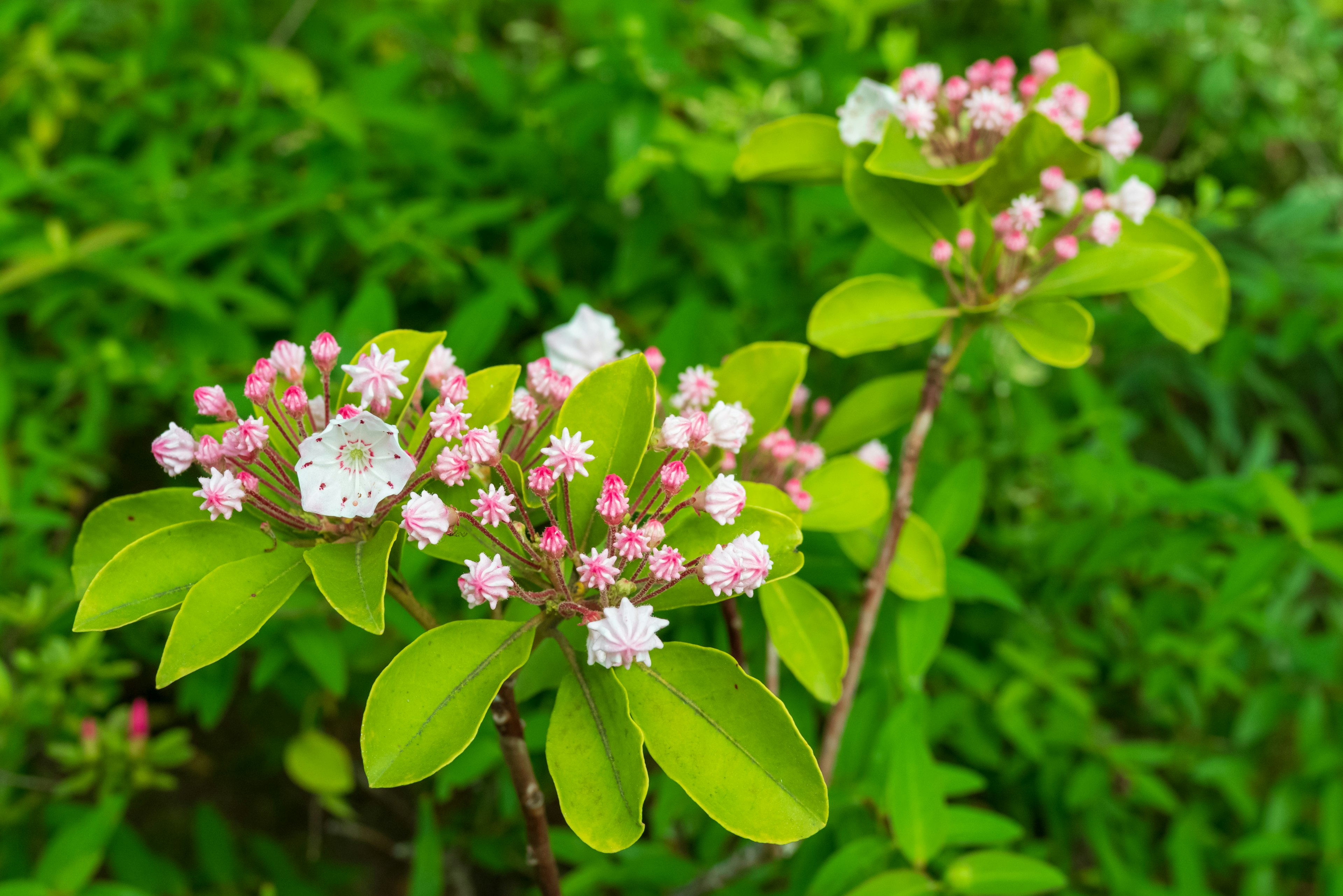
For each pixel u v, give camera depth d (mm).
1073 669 591
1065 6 945
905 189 422
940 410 597
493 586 318
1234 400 877
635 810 309
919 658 452
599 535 345
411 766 310
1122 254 414
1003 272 417
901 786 423
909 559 434
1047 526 622
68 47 805
